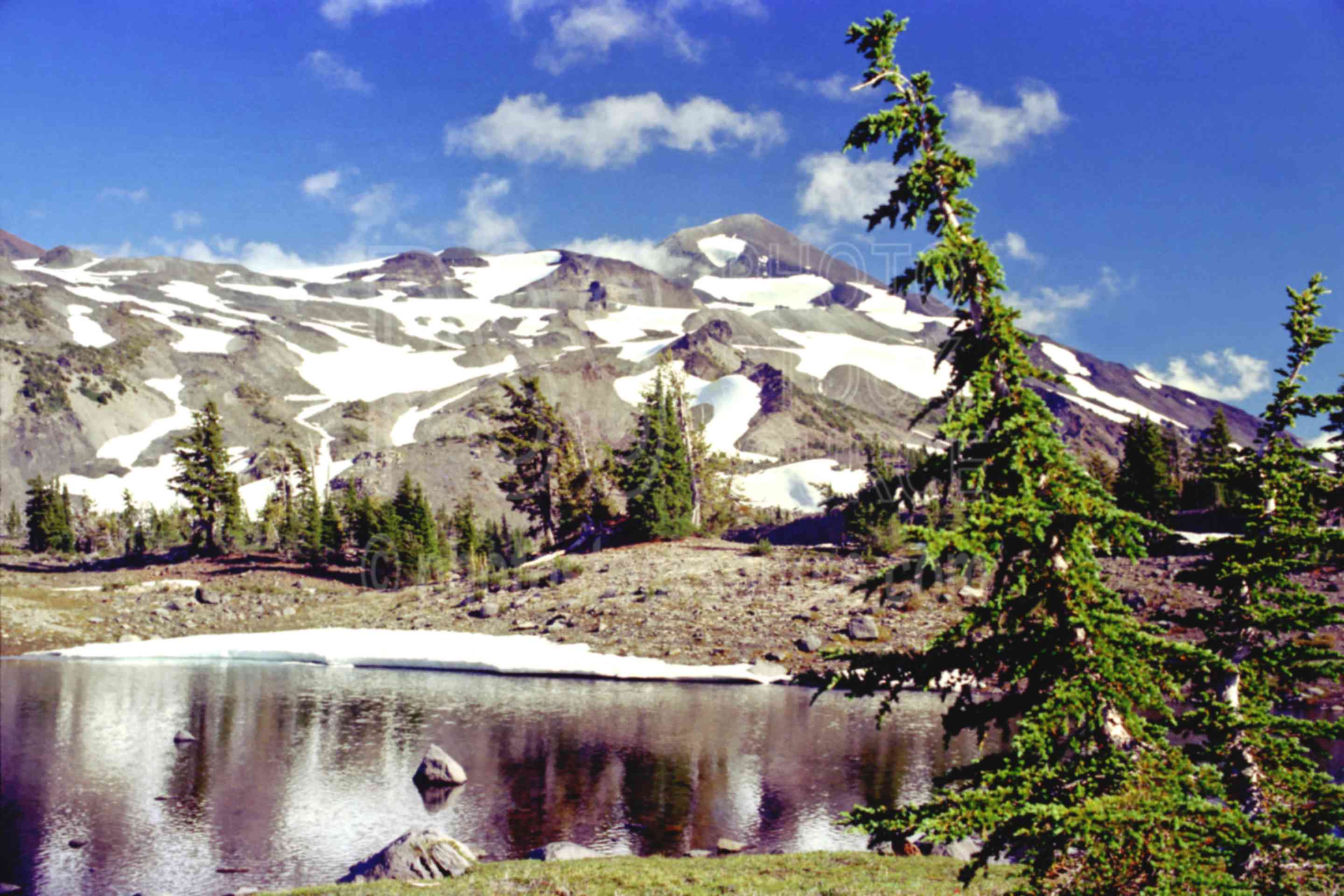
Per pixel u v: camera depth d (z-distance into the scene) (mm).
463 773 27203
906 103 9594
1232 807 8672
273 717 37094
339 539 93250
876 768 28453
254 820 23781
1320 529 10852
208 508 97688
